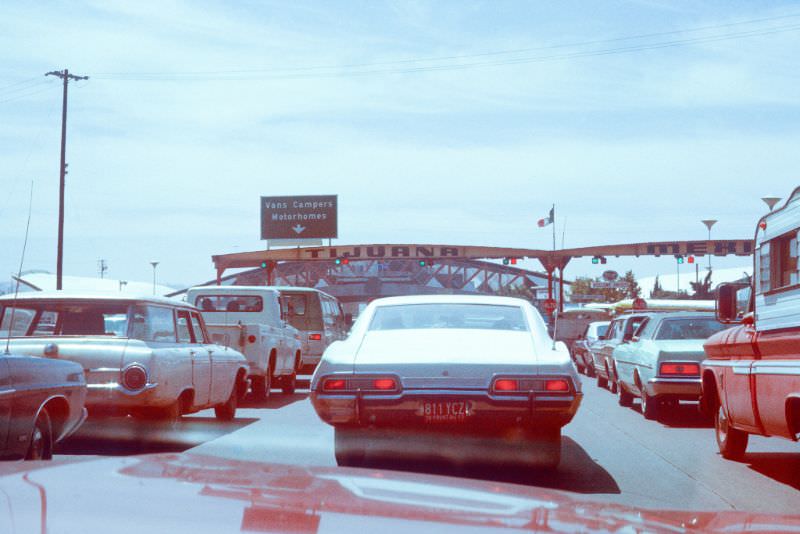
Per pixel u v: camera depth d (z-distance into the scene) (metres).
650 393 12.57
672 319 13.30
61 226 42.97
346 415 7.22
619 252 62.97
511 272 116.81
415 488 1.57
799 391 6.36
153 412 9.11
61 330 9.29
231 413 11.89
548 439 7.59
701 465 8.45
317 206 57.50
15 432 6.22
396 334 7.79
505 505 1.45
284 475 1.58
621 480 7.52
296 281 121.00
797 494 6.93
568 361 7.30
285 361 17.00
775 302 7.00
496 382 7.11
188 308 10.62
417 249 63.94
